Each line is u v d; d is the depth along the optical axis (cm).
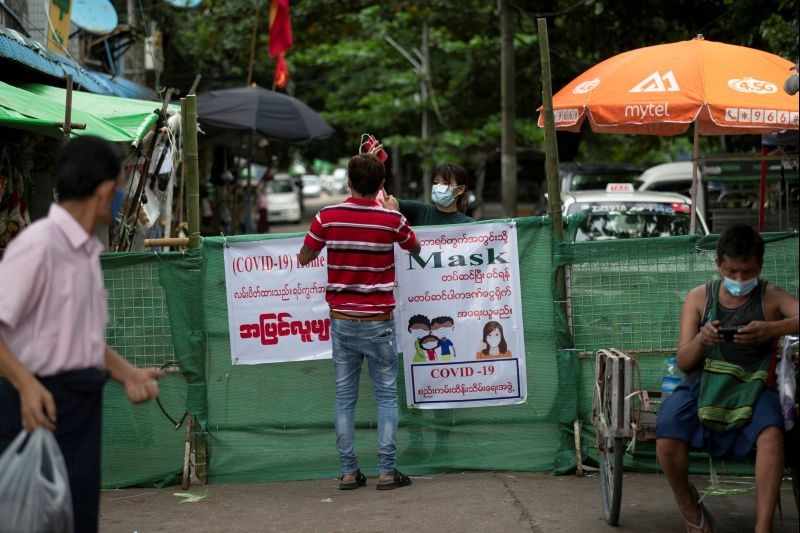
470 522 541
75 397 358
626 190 1239
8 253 351
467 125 2844
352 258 596
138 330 645
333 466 657
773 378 473
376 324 600
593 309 642
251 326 646
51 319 353
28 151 896
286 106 1692
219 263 645
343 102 3409
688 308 491
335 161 4934
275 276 643
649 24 1742
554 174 642
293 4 2233
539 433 652
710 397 468
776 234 628
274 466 654
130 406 649
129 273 643
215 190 2072
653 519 542
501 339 647
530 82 2341
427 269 646
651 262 638
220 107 1648
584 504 573
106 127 785
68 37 1238
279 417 652
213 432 652
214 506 596
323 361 649
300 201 4491
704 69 727
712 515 544
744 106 707
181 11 1991
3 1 1075
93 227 366
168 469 652
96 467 366
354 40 3272
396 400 625
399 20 2727
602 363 543
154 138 939
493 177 2473
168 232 1122
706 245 634
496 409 651
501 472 653
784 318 476
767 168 1190
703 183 1274
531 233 645
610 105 728
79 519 364
